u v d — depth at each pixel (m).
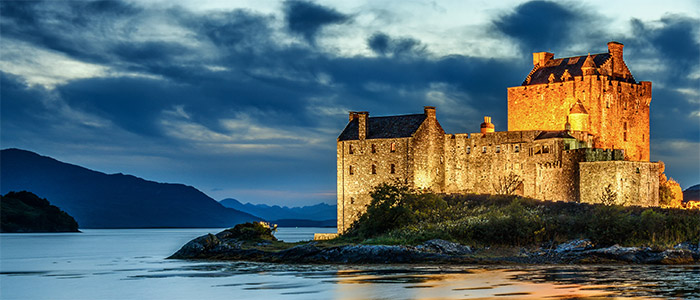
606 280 72.81
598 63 138.00
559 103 136.50
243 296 68.19
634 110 138.88
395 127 131.62
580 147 126.12
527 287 68.62
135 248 174.25
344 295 66.75
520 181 127.31
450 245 97.38
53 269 103.94
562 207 108.69
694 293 64.06
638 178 115.50
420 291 67.69
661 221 96.12
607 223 96.50
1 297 72.19
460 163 135.00
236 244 111.12
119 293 73.12
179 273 89.00
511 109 143.62
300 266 93.75
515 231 98.56
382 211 112.56
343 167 134.25
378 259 95.38
